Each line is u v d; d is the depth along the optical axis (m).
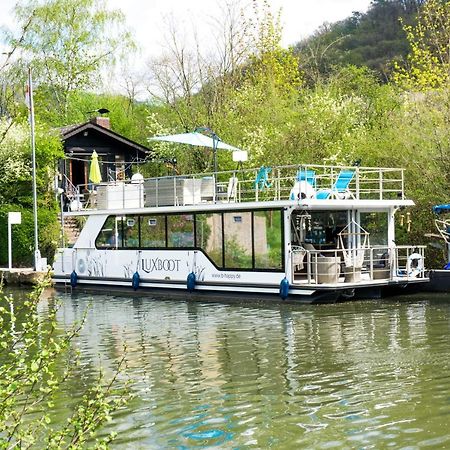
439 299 20.67
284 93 36.41
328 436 9.08
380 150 27.36
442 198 24.62
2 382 6.00
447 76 26.09
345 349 14.10
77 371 12.69
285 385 11.51
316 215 22.36
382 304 19.92
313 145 31.16
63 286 26.41
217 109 36.88
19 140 33.22
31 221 32.12
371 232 22.97
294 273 20.66
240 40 38.25
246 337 15.67
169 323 17.86
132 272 24.39
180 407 10.42
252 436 9.16
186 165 36.53
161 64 39.41
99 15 45.06
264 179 22.05
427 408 10.08
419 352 13.64
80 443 6.01
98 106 48.97
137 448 8.84
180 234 23.12
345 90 38.06
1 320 6.45
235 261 21.72
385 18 53.75
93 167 31.16
